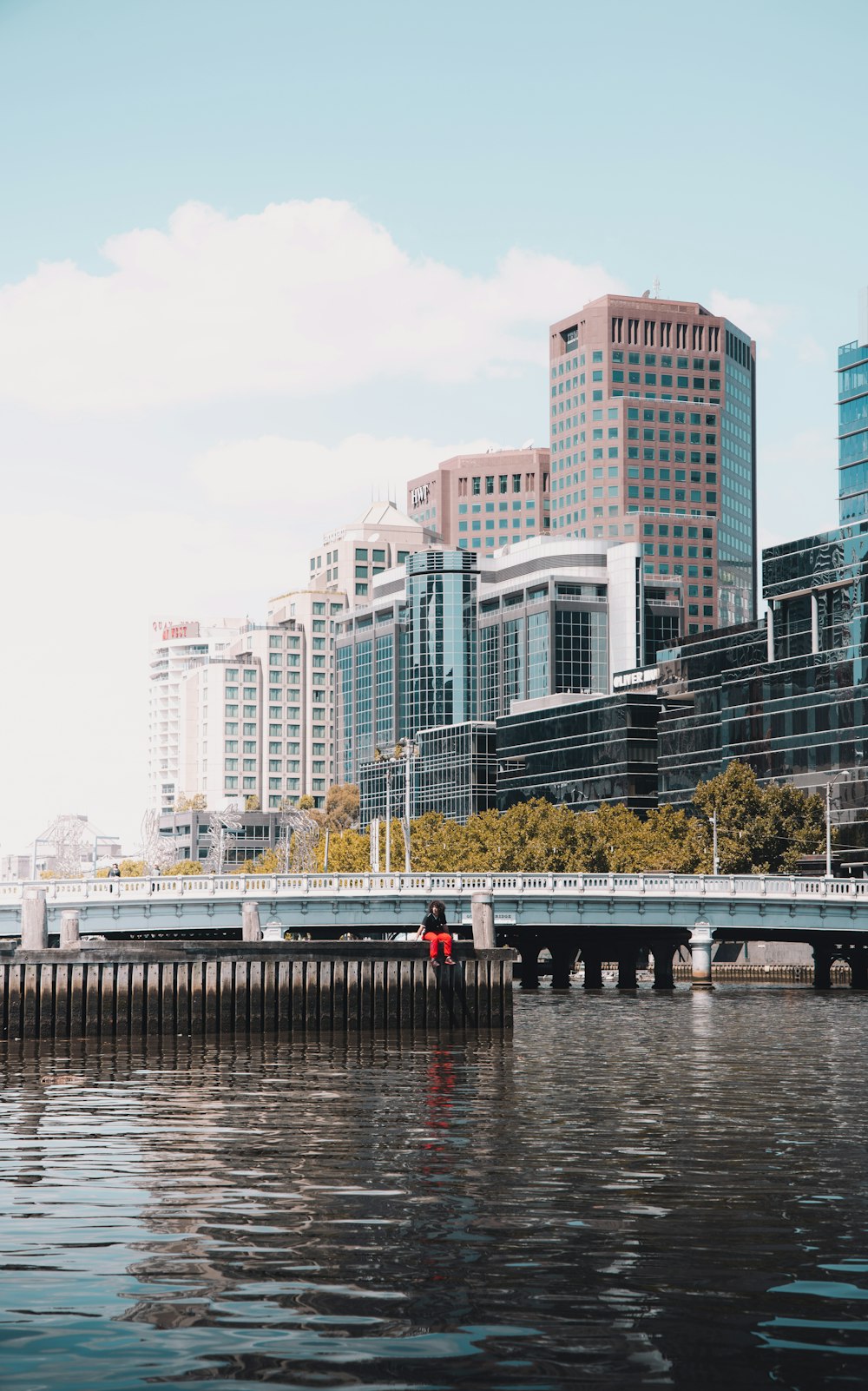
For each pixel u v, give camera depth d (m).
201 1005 54.06
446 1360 14.24
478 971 58.00
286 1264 17.81
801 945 169.62
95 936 97.06
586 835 171.62
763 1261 18.09
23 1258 18.08
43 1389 13.39
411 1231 19.70
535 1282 17.02
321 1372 13.88
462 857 176.50
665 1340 14.87
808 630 184.88
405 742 174.75
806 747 183.50
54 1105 34.06
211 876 99.25
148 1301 16.19
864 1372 13.91
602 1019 74.06
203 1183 23.45
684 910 111.25
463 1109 33.59
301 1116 32.22
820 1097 36.62
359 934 119.75
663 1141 28.33
